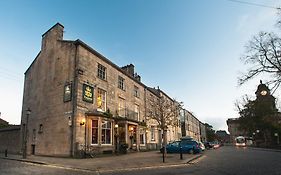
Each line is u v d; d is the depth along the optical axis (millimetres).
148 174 11711
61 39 24875
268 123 44531
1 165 15094
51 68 24453
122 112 28781
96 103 23859
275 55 17312
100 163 15539
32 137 24922
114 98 27375
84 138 21156
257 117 50219
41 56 26531
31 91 27312
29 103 27172
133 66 35938
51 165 15062
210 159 19672
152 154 24234
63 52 23562
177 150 26578
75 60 22281
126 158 19297
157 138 38406
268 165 14594
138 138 30031
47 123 23109
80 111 21234
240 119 58312
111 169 13250
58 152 21047
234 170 12656
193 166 14891
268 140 48969
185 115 62312
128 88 31375
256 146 50094
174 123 28125
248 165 14789
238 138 65438
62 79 22828
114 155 22469
